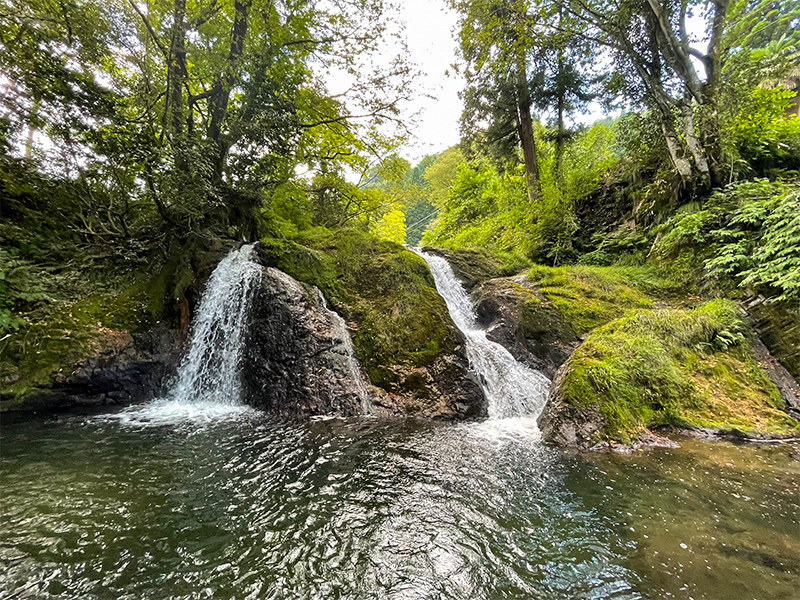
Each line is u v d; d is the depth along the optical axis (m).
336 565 2.53
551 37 10.58
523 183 17.36
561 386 5.55
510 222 15.41
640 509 3.27
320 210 13.65
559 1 9.54
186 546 2.67
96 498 3.25
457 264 11.74
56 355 5.78
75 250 7.09
